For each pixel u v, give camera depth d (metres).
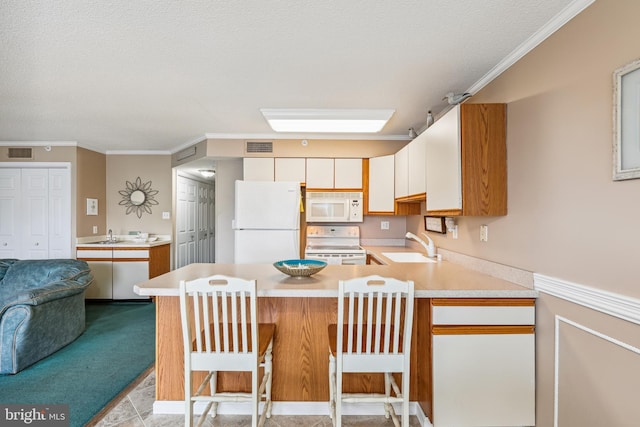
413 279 1.98
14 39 1.73
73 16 1.53
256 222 3.40
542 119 1.66
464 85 2.36
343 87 2.40
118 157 4.84
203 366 1.59
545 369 1.65
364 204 3.82
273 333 1.89
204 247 6.20
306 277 2.04
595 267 1.36
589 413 1.39
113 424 1.88
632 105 1.19
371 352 1.68
